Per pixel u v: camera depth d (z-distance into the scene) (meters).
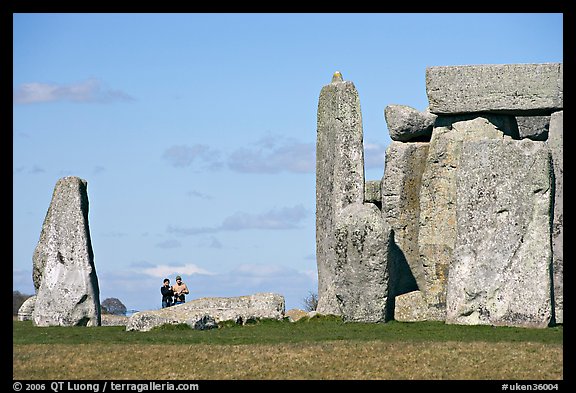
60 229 76.88
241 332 70.19
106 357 63.75
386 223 74.75
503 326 71.12
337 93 76.81
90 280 76.56
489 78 77.69
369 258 73.94
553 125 79.44
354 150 76.06
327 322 73.88
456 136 78.50
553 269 77.19
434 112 78.50
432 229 78.50
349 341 66.69
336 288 74.56
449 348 64.75
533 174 71.19
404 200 79.56
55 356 64.00
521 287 71.06
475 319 71.94
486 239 71.88
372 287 73.94
